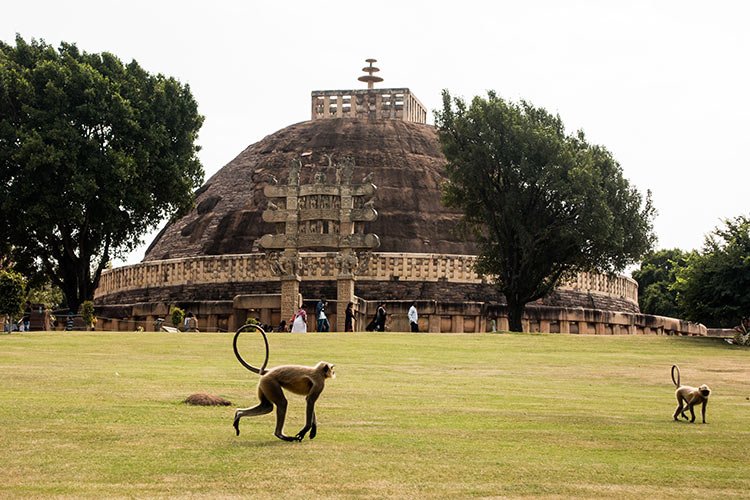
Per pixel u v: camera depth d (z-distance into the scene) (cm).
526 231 5141
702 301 4291
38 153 5238
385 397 1948
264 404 1390
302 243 5175
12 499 1036
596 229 5050
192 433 1424
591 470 1234
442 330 5997
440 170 7888
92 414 1585
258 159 8212
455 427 1553
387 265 6344
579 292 6756
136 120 5728
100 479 1130
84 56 5875
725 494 1125
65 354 2809
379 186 7538
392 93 8862
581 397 2116
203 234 7488
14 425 1468
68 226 5756
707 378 2697
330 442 1373
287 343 3409
